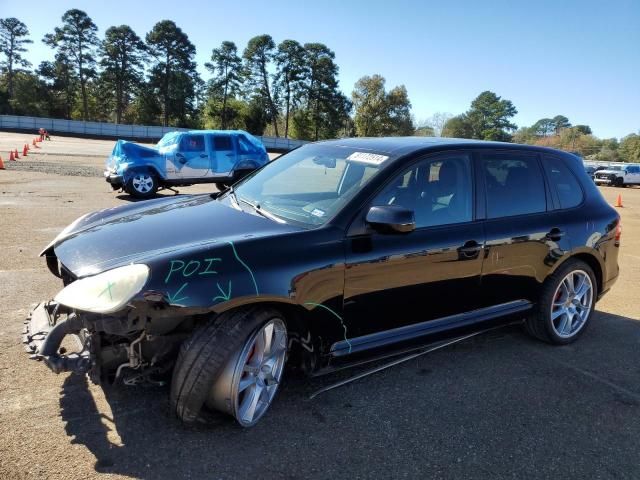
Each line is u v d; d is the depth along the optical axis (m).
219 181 14.27
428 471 2.61
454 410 3.20
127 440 2.65
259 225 3.10
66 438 2.63
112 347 2.63
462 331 3.67
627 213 15.54
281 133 90.19
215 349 2.58
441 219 3.50
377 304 3.19
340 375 3.56
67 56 83.81
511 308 3.97
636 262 8.06
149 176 12.68
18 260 5.72
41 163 18.55
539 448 2.87
